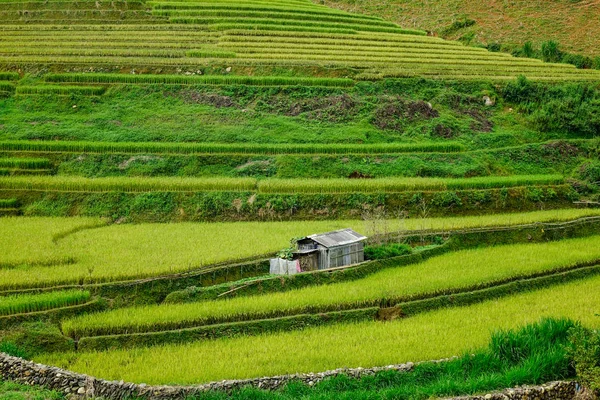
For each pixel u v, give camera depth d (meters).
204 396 18.88
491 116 57.69
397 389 19.17
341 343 23.91
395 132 52.34
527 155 50.94
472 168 47.66
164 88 56.16
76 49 63.69
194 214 40.97
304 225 38.84
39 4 78.12
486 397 18.61
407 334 24.66
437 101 57.38
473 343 23.45
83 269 30.00
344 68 60.31
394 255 32.78
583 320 25.56
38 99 54.69
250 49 64.75
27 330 24.94
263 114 53.41
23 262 31.14
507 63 67.94
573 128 55.94
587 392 19.39
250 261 31.73
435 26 90.81
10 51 62.59
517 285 29.97
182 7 77.75
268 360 22.47
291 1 86.00
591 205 45.47
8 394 18.02
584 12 90.00
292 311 26.67
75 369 22.06
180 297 28.06
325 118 53.12
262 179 44.38
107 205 41.25
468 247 35.62
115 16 75.69
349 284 29.38
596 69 72.81
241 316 26.19
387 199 42.34
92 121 51.84
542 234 37.41
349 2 101.69
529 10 92.69
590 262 33.00
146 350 23.70
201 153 46.78
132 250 33.22
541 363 20.22
